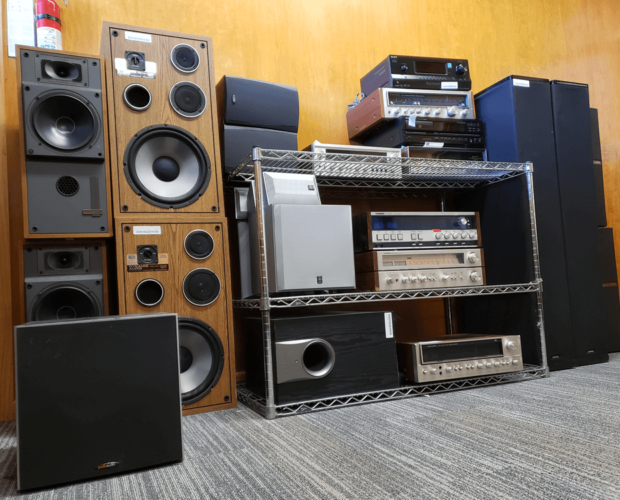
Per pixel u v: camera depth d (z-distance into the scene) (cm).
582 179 221
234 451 121
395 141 206
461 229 203
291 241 161
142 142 164
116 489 101
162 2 209
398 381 173
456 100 217
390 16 255
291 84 231
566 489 91
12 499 98
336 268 166
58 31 184
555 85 219
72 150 155
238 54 221
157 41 170
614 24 323
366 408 159
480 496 90
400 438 126
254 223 182
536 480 96
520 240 207
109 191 160
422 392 174
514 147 207
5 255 170
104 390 108
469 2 277
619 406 147
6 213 171
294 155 181
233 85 188
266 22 228
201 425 146
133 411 110
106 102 163
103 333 108
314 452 118
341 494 94
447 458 110
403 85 211
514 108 208
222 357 164
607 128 314
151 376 112
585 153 223
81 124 159
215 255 167
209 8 218
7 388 167
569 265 214
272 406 152
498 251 217
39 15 181
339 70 241
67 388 105
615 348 252
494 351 185
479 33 278
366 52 248
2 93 174
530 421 135
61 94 155
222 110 190
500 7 285
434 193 251
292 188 171
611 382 180
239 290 210
